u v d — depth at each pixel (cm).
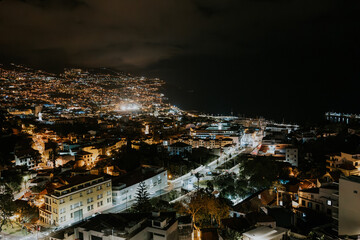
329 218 7981
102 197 11012
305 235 6506
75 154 18238
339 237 5462
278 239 5456
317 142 16912
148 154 19012
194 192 12481
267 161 13200
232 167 17538
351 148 15088
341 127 19875
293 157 15450
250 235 5428
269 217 7244
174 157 18638
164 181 14162
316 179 11412
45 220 9725
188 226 7444
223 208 8650
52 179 12456
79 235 6353
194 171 16938
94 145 19525
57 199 9288
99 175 11288
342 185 5741
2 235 8419
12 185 11831
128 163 16200
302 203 8969
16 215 9206
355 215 5538
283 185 10869
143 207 10119
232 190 11562
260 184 11450
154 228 6172
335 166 12181
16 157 15238
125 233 5897
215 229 7050
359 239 5138
